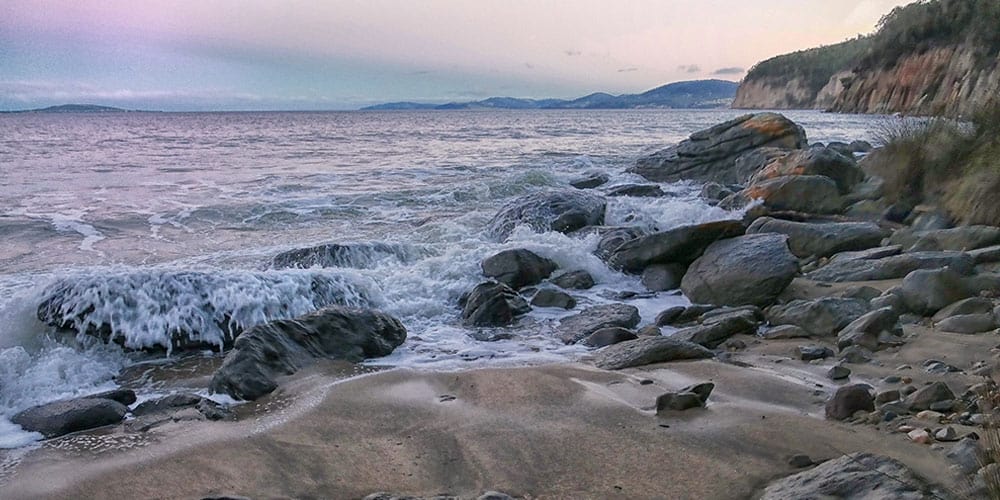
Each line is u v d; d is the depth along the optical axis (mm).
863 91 73875
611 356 6441
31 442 4855
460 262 9508
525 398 5457
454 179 20766
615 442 4570
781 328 6980
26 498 4039
